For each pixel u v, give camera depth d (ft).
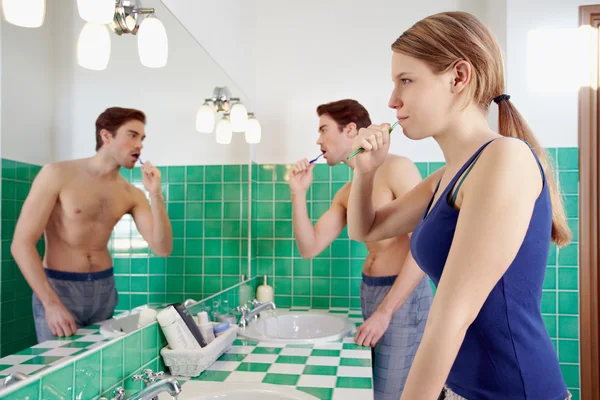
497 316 2.48
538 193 2.40
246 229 8.21
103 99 3.71
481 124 2.83
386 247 6.56
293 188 7.43
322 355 5.18
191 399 3.72
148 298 4.50
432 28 2.79
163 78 4.88
